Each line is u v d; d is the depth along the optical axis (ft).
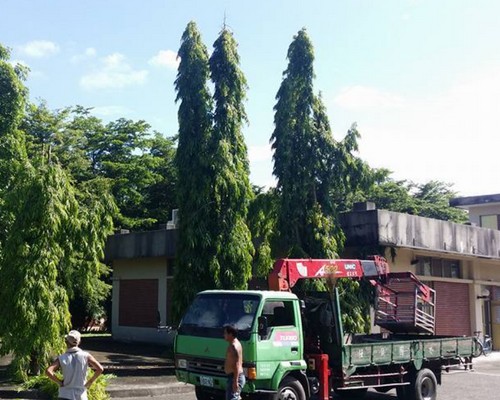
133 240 83.97
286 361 36.19
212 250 60.03
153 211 122.42
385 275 49.44
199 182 60.80
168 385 48.60
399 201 138.62
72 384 25.81
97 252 51.34
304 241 63.87
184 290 59.77
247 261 60.49
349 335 50.75
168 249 78.89
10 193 48.88
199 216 59.98
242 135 63.21
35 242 47.06
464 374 63.16
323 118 65.92
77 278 53.67
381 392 50.16
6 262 47.16
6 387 43.50
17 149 63.05
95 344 83.66
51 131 105.81
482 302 89.10
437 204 153.38
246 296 36.29
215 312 36.81
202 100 62.23
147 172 118.21
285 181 64.18
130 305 89.81
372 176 66.39
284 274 40.52
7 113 64.18
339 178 65.05
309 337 41.34
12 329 45.70
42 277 46.42
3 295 46.60
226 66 62.59
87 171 112.78
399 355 43.11
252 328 34.68
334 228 65.00
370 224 65.87
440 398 47.03
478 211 120.67
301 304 38.65
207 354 35.55
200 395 38.96
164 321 83.56
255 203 66.39
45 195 47.50
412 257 75.82
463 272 85.51
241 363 32.78
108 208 53.78
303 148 64.80
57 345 46.32
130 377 52.80
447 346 47.34
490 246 82.28
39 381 43.27
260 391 34.60
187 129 61.82
